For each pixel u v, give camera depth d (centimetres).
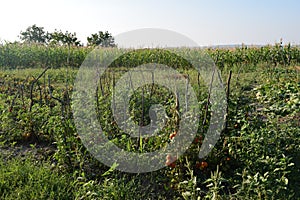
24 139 510
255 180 337
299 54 1430
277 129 461
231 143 421
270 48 1455
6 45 1504
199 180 375
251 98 716
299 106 609
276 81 845
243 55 1448
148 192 373
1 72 1107
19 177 375
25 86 845
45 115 530
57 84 890
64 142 431
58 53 1499
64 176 386
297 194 357
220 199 329
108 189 343
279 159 393
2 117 544
